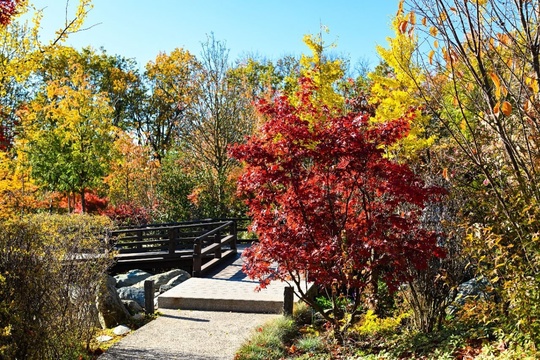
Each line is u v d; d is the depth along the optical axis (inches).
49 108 856.3
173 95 1549.0
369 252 300.5
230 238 688.4
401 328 331.3
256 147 317.4
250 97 1085.8
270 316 401.1
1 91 477.4
